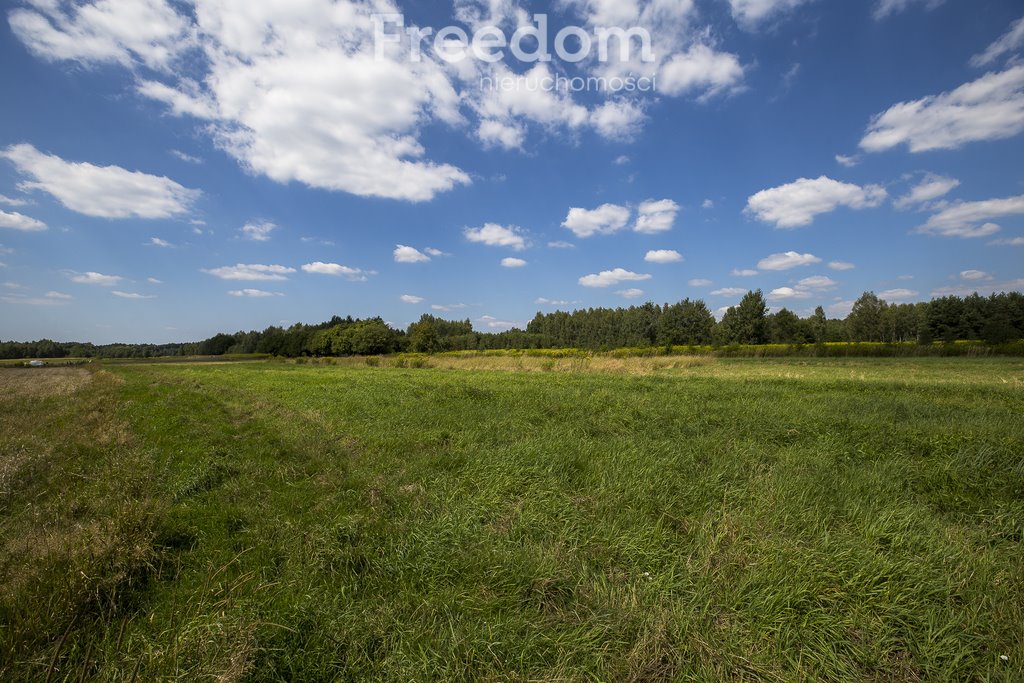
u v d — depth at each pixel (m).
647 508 5.53
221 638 3.13
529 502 5.79
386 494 6.21
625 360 31.12
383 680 3.06
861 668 3.16
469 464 7.27
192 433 10.24
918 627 3.49
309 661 3.17
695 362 36.00
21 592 3.60
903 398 12.45
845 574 4.07
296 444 9.23
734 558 4.32
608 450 7.68
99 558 4.08
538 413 10.82
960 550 4.41
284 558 4.69
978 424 8.86
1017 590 3.80
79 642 3.23
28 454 8.34
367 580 4.27
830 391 14.65
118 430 10.84
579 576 4.17
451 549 4.65
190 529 5.31
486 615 3.67
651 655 3.24
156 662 2.92
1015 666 3.08
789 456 7.30
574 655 3.23
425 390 15.84
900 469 6.70
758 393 13.93
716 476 6.45
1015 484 6.07
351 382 20.94
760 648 3.31
